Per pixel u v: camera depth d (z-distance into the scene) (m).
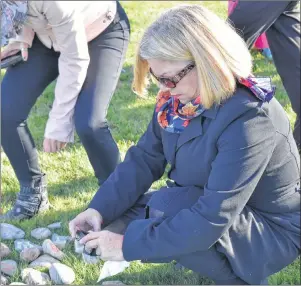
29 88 2.66
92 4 2.57
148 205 2.12
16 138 2.72
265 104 1.88
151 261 2.13
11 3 2.37
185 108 1.92
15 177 3.20
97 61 2.66
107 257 2.00
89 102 2.62
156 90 4.17
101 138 2.65
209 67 1.77
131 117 3.85
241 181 1.86
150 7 5.83
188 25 1.77
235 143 1.84
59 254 2.59
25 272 2.45
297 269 2.51
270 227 2.13
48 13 2.35
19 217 2.88
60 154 3.40
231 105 1.84
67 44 2.46
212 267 2.09
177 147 2.03
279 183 2.07
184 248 1.93
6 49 2.62
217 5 5.83
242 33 2.99
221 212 1.87
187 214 1.92
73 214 2.92
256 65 4.57
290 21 3.22
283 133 1.97
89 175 3.26
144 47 1.81
